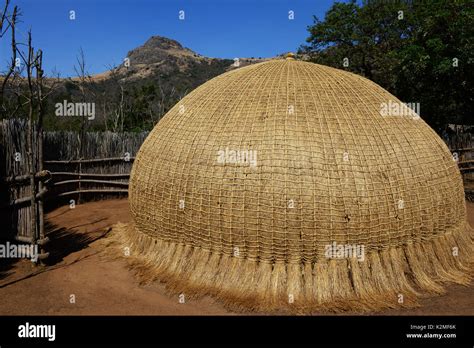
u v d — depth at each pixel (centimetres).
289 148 627
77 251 844
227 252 646
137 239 795
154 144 775
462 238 736
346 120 667
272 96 703
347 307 589
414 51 1473
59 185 1237
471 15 1330
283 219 606
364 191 612
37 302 633
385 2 2206
